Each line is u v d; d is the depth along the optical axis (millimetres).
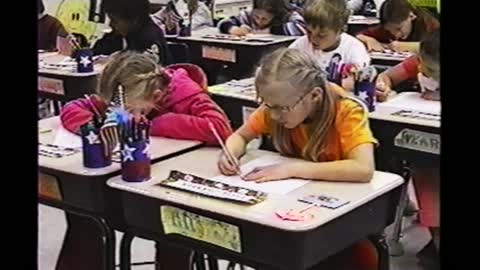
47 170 1829
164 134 2059
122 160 1722
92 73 3396
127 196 1703
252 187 1637
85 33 4328
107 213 1784
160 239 1686
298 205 1517
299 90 1715
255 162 1841
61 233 2934
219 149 1988
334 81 2570
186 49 4398
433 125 2291
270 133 1920
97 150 1789
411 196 2674
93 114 2076
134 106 1980
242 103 2713
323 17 2828
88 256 2197
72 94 3416
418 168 2396
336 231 1500
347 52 2873
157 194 1619
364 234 1618
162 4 5203
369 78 2484
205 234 1564
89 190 1784
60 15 4328
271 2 4953
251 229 1468
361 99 2381
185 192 1612
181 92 2117
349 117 1755
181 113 2092
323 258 1485
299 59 1757
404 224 2930
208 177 1730
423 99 2629
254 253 1488
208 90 2631
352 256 1762
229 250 1536
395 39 3723
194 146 1998
